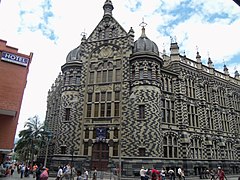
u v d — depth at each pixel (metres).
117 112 33.91
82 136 34.47
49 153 43.50
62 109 37.28
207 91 45.31
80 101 36.41
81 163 32.91
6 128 14.52
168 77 38.69
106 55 37.53
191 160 36.03
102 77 36.69
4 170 28.23
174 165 33.75
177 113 37.69
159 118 32.44
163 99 36.56
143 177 22.05
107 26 39.38
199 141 39.53
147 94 32.53
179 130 36.72
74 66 38.94
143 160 29.92
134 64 34.84
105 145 33.03
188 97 40.22
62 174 23.58
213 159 40.50
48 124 53.34
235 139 48.19
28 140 45.88
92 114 35.03
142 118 31.94
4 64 15.00
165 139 34.59
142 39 36.78
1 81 14.62
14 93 14.83
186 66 42.00
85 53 39.03
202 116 41.72
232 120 49.31
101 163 32.22
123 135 32.19
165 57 46.16
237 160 46.81
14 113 14.70
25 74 15.56
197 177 34.62
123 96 34.06
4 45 15.61
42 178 16.17
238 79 56.34
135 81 33.66
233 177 37.47
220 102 47.59
